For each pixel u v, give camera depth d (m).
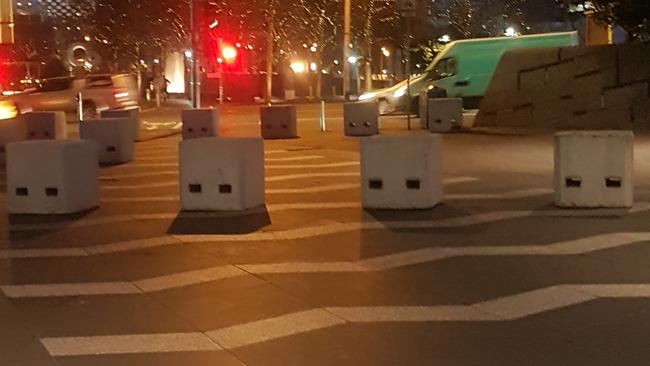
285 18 56.78
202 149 12.23
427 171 12.21
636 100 25.47
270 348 6.59
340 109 43.38
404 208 12.27
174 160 19.86
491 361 6.21
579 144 12.05
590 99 26.25
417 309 7.54
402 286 8.30
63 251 10.02
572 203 12.15
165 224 11.49
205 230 11.07
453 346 6.55
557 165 12.22
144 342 6.76
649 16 25.61
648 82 25.36
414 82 36.84
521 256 9.45
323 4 57.44
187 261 9.44
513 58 28.09
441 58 36.59
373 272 8.84
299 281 8.53
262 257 9.57
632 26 26.69
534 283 8.34
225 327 7.12
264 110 25.05
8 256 9.78
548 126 27.00
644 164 16.89
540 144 21.70
